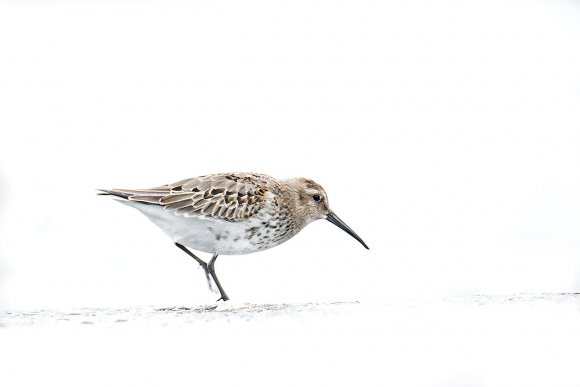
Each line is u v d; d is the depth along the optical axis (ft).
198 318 34.37
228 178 41.04
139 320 34.06
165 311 37.32
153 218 40.50
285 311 35.70
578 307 34.40
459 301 36.63
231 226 40.09
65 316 35.68
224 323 33.17
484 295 39.55
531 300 36.47
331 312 35.12
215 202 39.70
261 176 42.27
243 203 40.04
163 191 40.16
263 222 40.81
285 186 42.73
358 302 39.22
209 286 41.32
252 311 35.94
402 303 36.78
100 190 40.34
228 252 41.16
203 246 40.81
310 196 43.98
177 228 40.27
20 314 36.78
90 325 33.27
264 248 42.04
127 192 40.16
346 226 45.55
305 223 44.37
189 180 40.81
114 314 36.17
